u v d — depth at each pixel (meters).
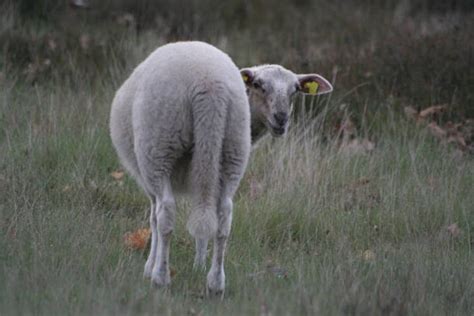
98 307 20.03
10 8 45.69
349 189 32.53
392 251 27.56
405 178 33.41
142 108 22.47
